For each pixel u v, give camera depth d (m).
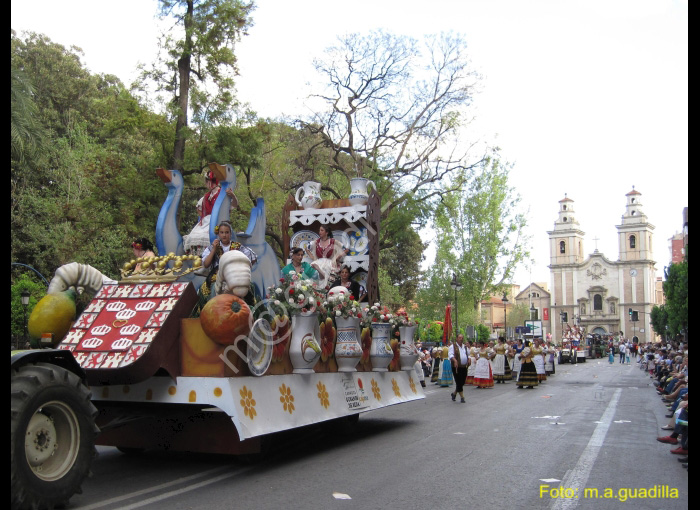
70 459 5.25
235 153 21.97
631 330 119.50
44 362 5.31
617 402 16.61
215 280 7.55
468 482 6.63
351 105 29.34
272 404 7.32
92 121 37.28
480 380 22.91
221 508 5.50
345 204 12.22
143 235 21.59
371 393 10.16
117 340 6.55
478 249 46.06
